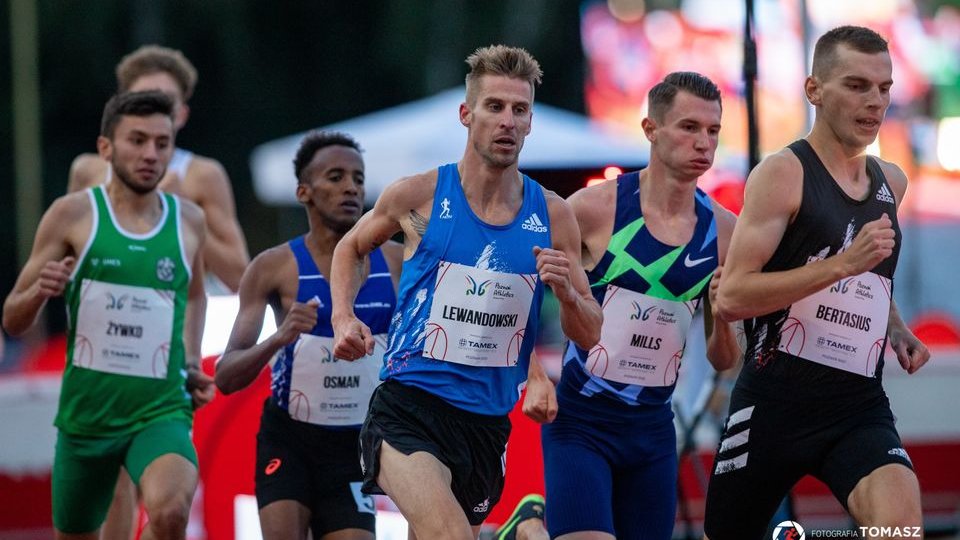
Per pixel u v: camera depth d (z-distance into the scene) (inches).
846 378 690.8
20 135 3767.2
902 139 2219.5
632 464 787.4
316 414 834.2
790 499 901.8
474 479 700.0
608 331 775.7
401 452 672.4
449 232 685.3
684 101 764.6
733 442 710.5
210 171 1091.3
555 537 763.4
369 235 705.6
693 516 1162.6
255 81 4345.5
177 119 1065.5
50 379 1273.4
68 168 4311.0
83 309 851.4
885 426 687.7
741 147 2374.5
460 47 4439.0
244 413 982.4
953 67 2474.2
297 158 854.5
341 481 836.6
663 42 3309.5
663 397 791.7
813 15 2144.4
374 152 1659.7
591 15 3476.9
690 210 784.9
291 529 813.2
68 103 4308.6
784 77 2383.1
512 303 689.6
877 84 675.4
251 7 4355.3
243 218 4345.5
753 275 674.8
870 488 657.0
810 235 684.1
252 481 977.5
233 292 1087.6
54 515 884.6
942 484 1243.8
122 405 852.6
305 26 4429.1
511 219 691.4
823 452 693.3
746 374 711.1
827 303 689.0
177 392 869.8
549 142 1579.7
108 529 940.6
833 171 692.1
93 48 4217.5
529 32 4453.7
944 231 2196.1
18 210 3769.7
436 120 1706.4
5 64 4224.9
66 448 863.7
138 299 855.7
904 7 2474.2
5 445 1186.6
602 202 781.9
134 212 866.8
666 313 778.8
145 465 824.3
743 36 922.7
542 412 684.7
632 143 1651.1
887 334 736.3
